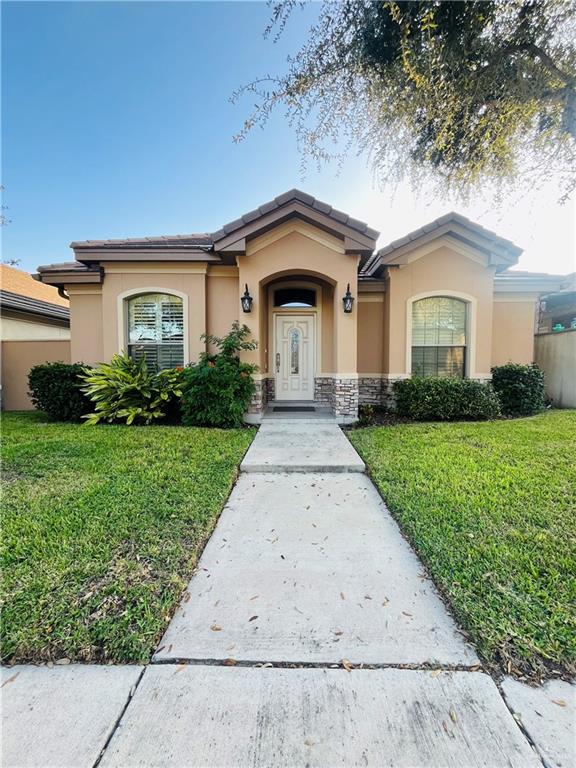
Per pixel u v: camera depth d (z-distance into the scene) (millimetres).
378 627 2436
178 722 1808
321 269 9086
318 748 1680
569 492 4375
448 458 5750
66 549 3246
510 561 3031
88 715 1848
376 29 3809
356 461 5809
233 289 10086
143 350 10266
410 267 10211
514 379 10008
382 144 4750
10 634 2314
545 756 1640
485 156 4543
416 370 10570
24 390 12086
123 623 2428
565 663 2098
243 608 2629
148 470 5312
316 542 3547
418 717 1819
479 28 3678
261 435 7746
